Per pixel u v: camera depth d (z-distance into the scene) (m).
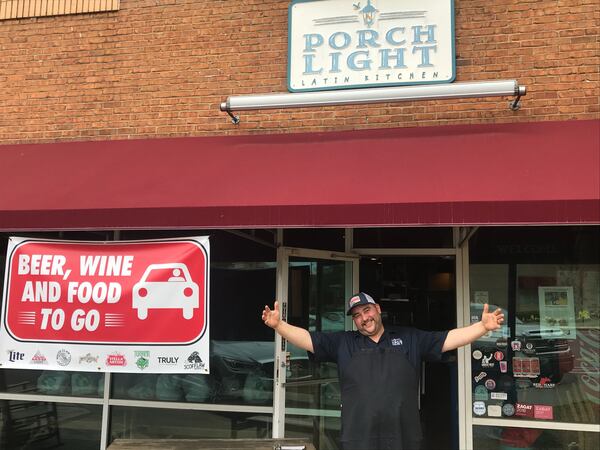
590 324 5.13
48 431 5.77
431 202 4.11
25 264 4.72
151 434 5.56
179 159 5.20
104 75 5.96
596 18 5.11
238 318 5.59
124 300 4.58
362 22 5.42
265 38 5.68
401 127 5.25
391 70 5.33
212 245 5.72
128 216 4.52
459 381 5.23
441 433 6.48
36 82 6.10
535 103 5.09
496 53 5.23
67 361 4.61
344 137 5.17
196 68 5.78
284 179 4.65
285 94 4.94
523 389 5.16
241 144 5.31
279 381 5.13
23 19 6.22
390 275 6.29
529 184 4.17
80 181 5.04
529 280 5.29
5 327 4.70
